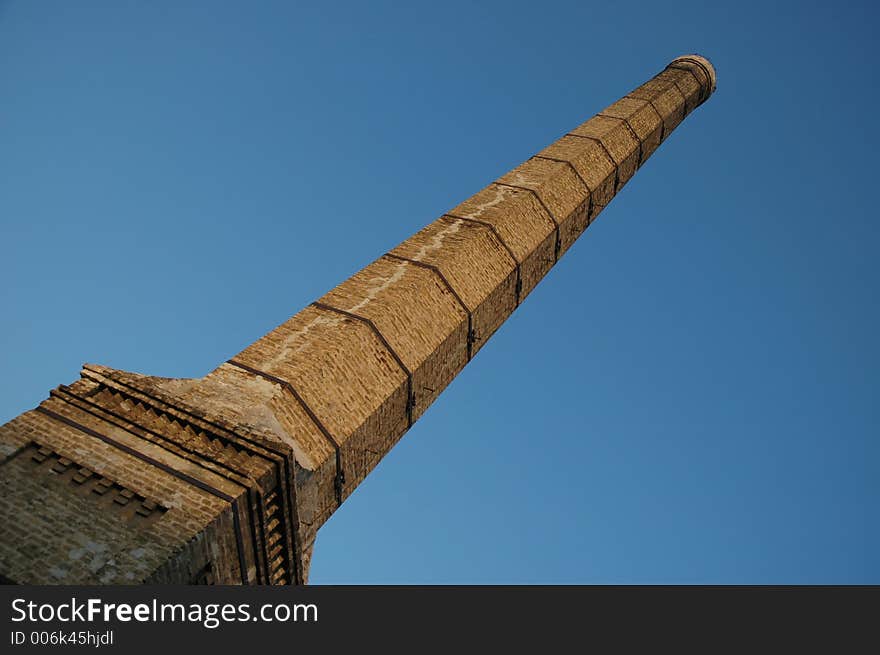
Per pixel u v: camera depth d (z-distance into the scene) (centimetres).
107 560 948
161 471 1073
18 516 977
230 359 1368
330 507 1355
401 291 1614
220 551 1033
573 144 2450
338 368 1413
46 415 1104
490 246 1861
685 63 3269
